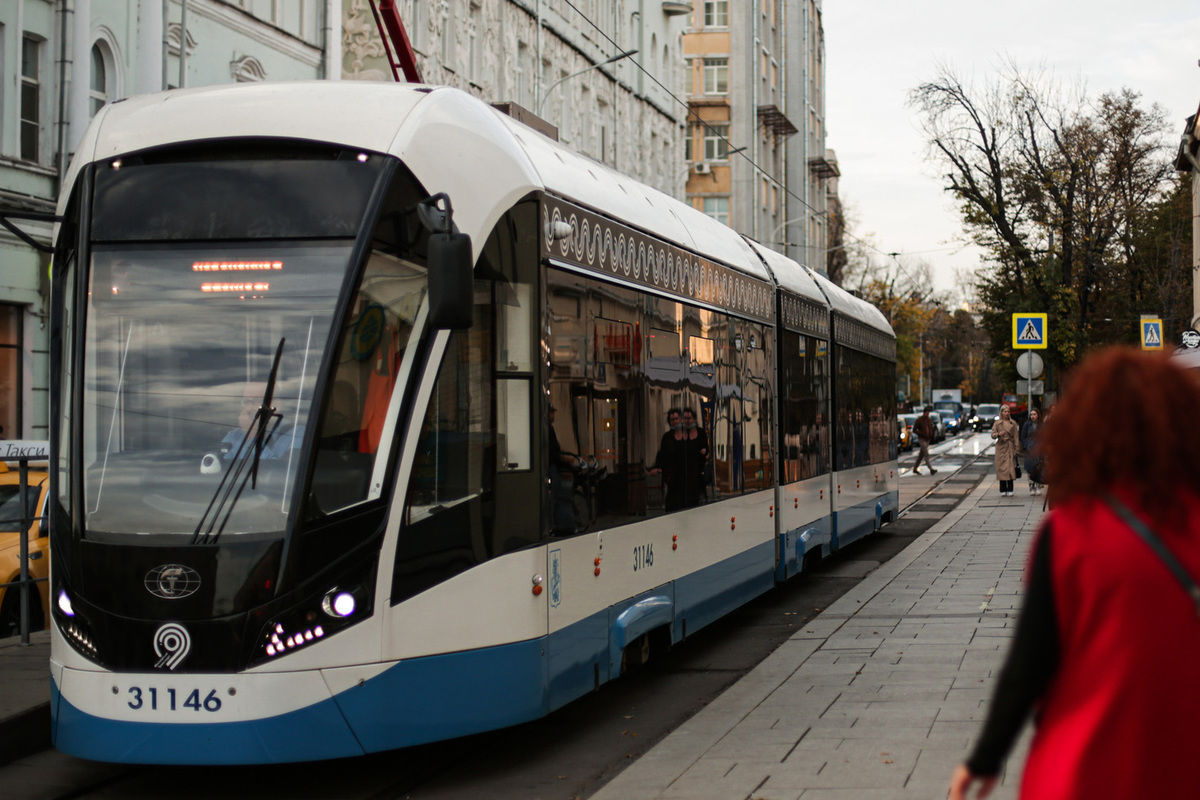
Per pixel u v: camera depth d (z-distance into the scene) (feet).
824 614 39.37
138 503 20.11
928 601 41.24
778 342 42.50
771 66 228.63
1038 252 137.08
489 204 22.25
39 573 35.12
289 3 80.64
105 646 19.83
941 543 60.44
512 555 22.15
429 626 20.77
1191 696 8.09
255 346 20.35
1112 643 8.21
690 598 31.35
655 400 29.30
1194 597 8.13
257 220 20.81
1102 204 136.67
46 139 63.77
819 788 19.88
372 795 21.42
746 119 210.38
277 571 19.51
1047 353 135.13
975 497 91.81
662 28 157.58
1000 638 33.60
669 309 30.60
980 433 304.91
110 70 67.36
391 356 20.67
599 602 25.40
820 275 54.44
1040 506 81.76
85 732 19.88
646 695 29.84
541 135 26.61
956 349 421.59
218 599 19.56
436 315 19.42
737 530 36.06
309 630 19.66
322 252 20.56
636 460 27.89
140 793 21.79
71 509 20.40
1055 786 8.27
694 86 211.20
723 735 23.90
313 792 21.66
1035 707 8.78
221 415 20.21
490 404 22.04
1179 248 146.00
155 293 20.80
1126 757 8.13
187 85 69.31
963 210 138.72
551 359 23.68
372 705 20.04
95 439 20.52
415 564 20.65
